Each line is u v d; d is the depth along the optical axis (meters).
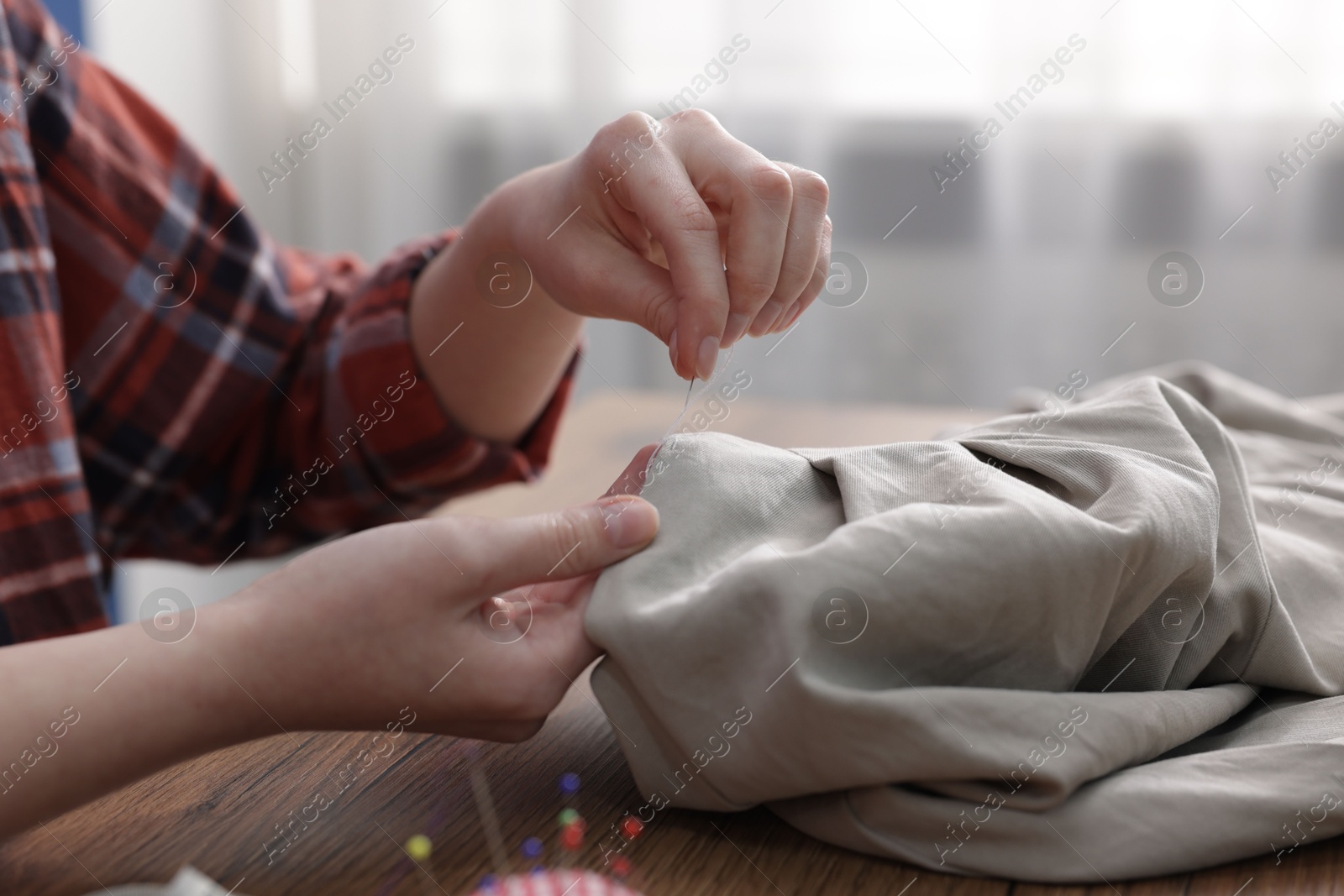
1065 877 0.32
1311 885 0.32
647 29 1.60
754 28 1.56
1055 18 1.47
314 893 0.32
